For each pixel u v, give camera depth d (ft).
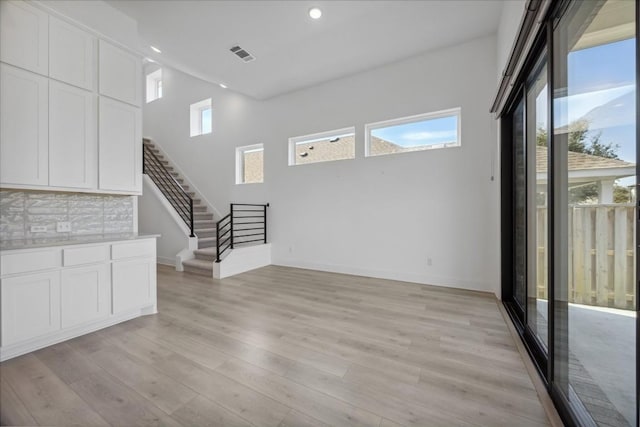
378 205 13.85
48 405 4.90
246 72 14.02
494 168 11.02
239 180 19.65
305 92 16.01
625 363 3.70
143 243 9.10
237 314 9.25
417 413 4.71
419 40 11.47
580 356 4.55
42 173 7.39
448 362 6.27
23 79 7.05
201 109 22.48
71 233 8.75
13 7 6.89
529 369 5.83
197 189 21.77
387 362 6.28
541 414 4.67
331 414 4.69
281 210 17.08
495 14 9.87
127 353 6.71
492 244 11.26
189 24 10.19
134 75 9.62
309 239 16.03
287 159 16.79
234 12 9.58
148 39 11.12
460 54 11.82
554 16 4.82
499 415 4.66
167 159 23.63
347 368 6.05
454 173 12.05
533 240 7.32
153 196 18.04
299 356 6.55
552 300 4.92
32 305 6.66
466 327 8.09
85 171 8.29
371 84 13.93
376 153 14.26
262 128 17.95
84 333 7.75
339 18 9.96
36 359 6.42
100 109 8.64
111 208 9.75
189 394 5.19
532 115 7.27
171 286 12.58
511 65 7.04
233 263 14.76
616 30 3.62
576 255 4.62
